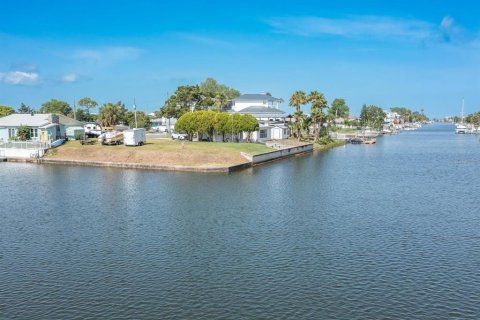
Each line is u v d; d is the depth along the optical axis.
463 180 68.56
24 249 33.34
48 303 24.48
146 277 27.80
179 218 42.16
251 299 24.70
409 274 28.22
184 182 63.56
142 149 86.06
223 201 50.19
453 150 133.62
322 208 46.88
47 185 61.00
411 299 24.77
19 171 75.44
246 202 49.72
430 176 73.19
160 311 23.44
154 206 47.44
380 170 81.00
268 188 59.12
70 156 87.81
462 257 31.34
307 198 52.38
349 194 55.28
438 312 23.33
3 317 22.92
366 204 49.12
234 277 27.69
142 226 39.41
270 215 43.53
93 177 68.31
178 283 26.84
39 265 30.03
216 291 25.72
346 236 36.34
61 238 36.03
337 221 41.31
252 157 83.69
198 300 24.62
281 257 31.20
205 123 104.00
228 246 33.62
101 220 41.59
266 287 26.25
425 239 35.66
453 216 43.56
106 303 24.39
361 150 132.25
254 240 35.16
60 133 103.19
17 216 43.38
